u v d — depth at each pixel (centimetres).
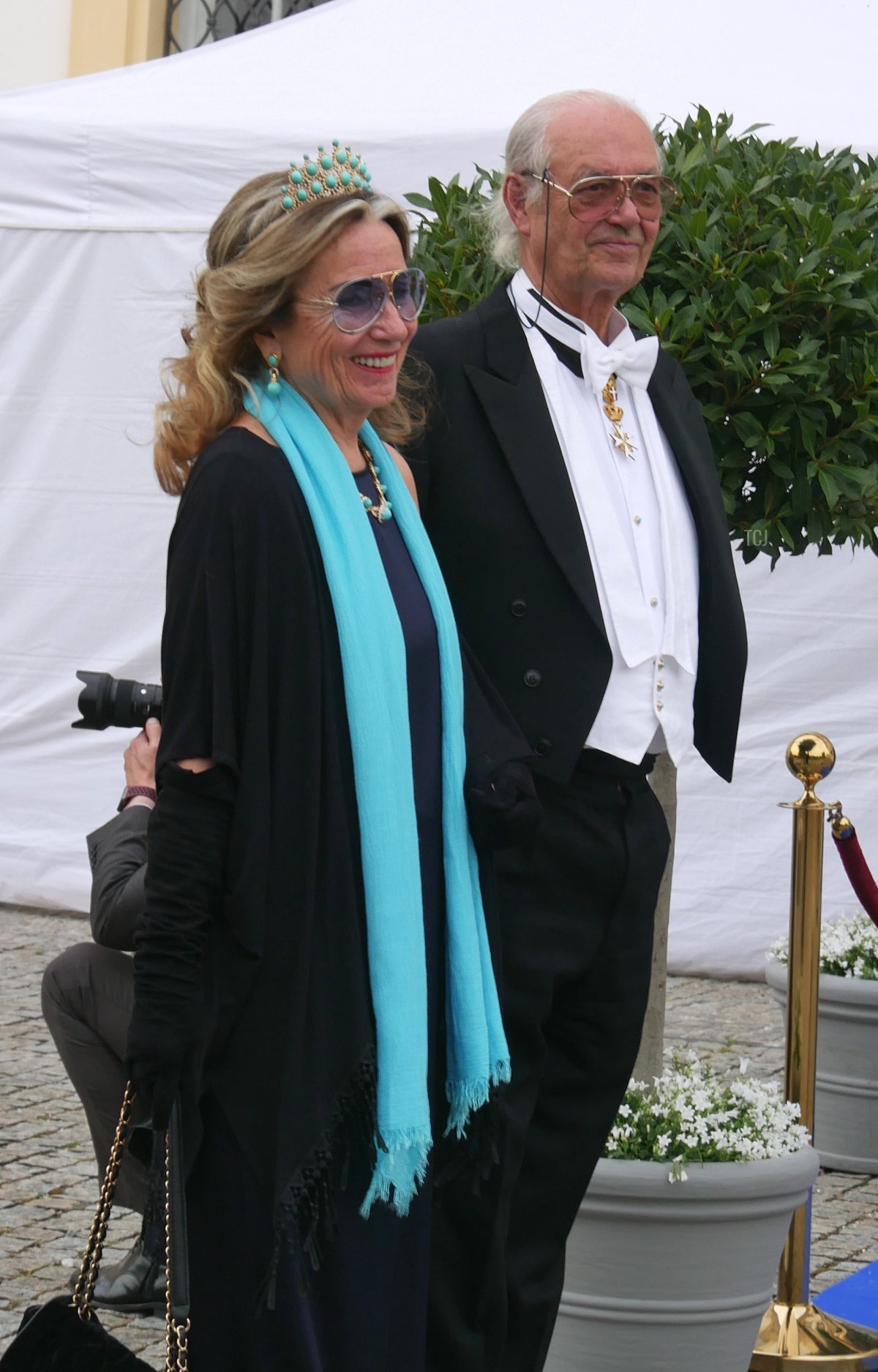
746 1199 636
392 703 483
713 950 1515
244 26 2094
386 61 1417
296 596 468
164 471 505
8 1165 982
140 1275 757
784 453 690
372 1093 473
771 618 1473
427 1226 515
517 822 518
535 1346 614
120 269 1480
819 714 1478
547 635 581
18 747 1592
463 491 582
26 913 1630
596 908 601
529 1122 598
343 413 512
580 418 603
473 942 517
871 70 1309
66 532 1548
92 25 2058
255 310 489
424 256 724
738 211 702
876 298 691
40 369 1519
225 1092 461
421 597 520
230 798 456
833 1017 1067
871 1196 1027
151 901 457
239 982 459
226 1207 464
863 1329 755
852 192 750
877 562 1458
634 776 602
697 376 682
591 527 590
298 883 461
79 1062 757
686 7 1379
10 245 1495
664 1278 639
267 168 1400
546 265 602
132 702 601
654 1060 750
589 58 1350
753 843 1502
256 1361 462
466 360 593
